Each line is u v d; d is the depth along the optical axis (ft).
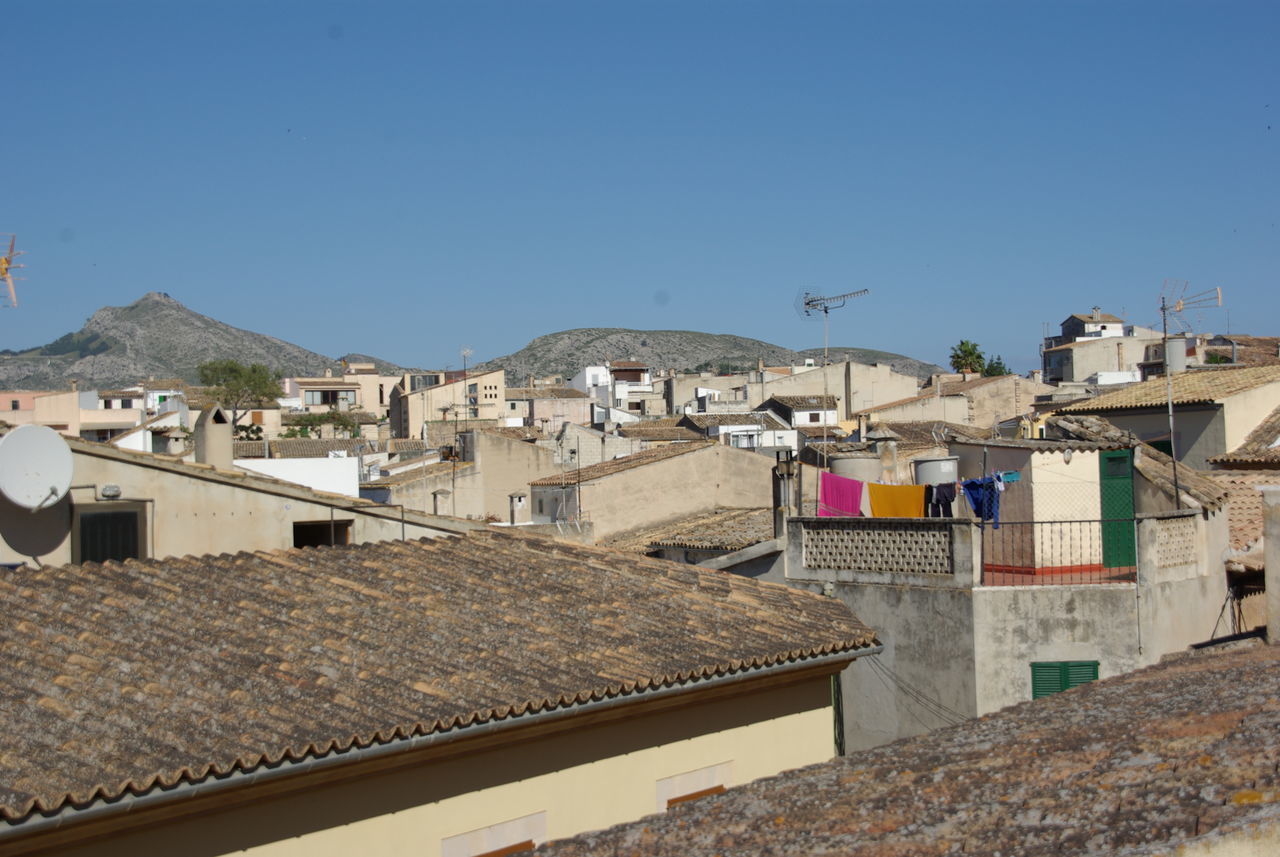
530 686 39.14
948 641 61.16
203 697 35.17
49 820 28.43
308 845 34.30
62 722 32.35
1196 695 27.37
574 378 440.86
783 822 22.00
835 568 65.41
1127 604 60.13
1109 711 27.22
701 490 124.47
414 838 36.47
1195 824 16.89
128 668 36.11
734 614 50.01
